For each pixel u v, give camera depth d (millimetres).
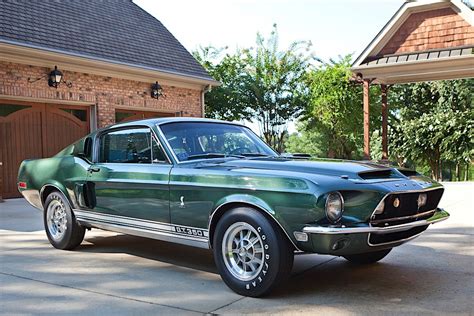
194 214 4215
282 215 3623
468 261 5004
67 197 5535
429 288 4074
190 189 4227
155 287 4156
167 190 4418
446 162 21922
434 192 4234
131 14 16469
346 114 20875
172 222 4422
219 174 4059
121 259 5211
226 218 3953
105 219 5098
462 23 13188
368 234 3543
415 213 3939
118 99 13438
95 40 13336
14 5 12125
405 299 3779
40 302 3750
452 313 3445
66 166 5605
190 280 4379
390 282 4277
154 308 3596
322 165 4059
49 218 5848
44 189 5914
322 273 4613
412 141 20391
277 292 3996
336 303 3691
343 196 3547
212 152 4848
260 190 3746
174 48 16328
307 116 22141
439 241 5984
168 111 15211
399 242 3867
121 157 5102
